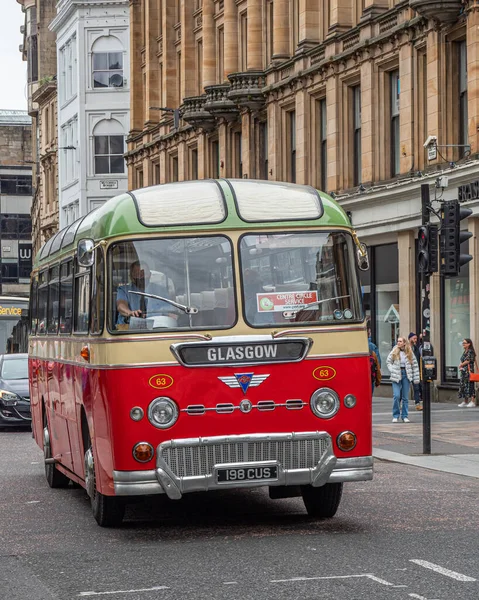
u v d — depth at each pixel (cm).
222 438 1143
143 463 1141
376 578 921
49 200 8819
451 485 1569
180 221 1185
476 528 1180
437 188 3219
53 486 1653
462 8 3161
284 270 1188
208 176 5206
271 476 1152
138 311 1164
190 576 955
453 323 3341
